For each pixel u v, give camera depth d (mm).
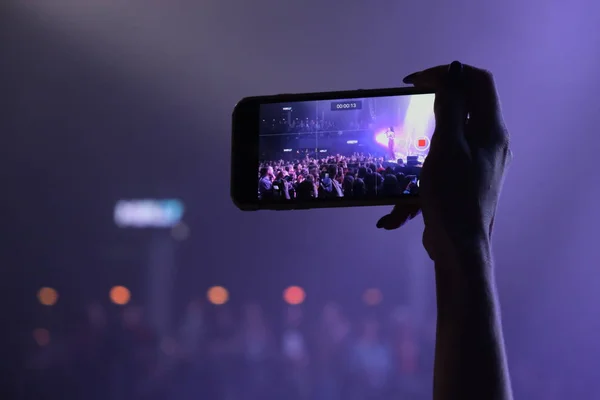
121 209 17812
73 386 14422
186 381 13422
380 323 15516
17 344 15977
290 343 13438
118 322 15453
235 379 13203
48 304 17109
